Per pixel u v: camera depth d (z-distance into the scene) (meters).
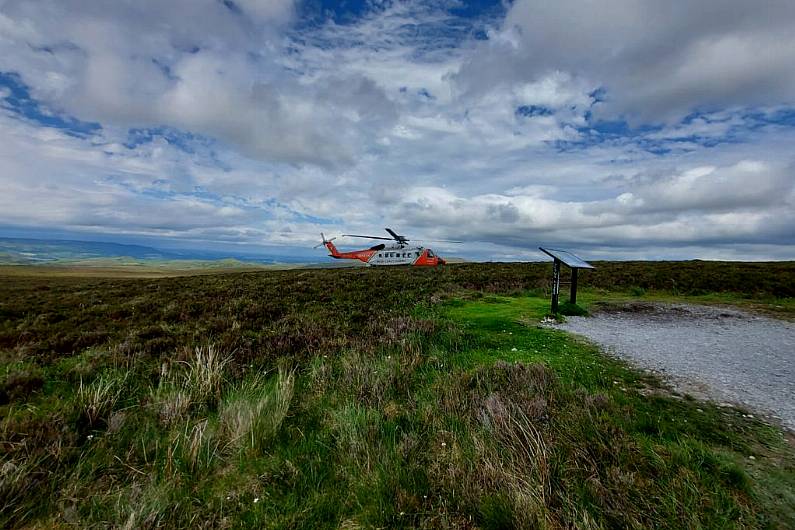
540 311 13.24
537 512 3.11
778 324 11.99
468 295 17.73
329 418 5.27
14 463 3.91
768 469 3.86
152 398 5.95
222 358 7.79
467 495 3.42
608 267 29.67
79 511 3.45
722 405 5.46
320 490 3.76
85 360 7.68
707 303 16.27
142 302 15.98
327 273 32.00
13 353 8.44
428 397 5.76
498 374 6.31
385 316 12.51
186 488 3.81
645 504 3.24
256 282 24.27
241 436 4.63
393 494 3.56
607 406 5.13
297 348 9.01
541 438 4.11
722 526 3.03
